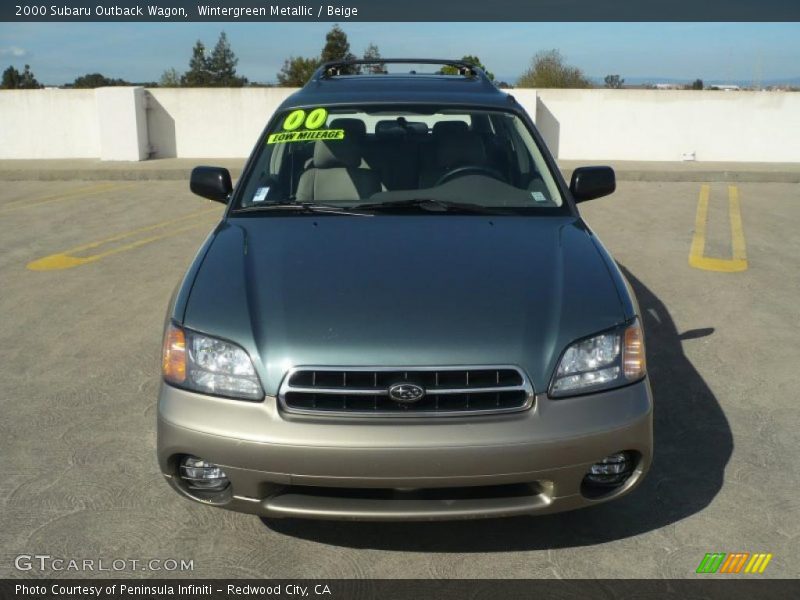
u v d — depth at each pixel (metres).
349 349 2.51
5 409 3.93
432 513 2.51
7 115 13.05
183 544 2.87
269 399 2.50
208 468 2.63
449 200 3.58
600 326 2.65
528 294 2.76
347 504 2.53
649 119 12.67
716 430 3.69
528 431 2.45
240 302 2.73
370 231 3.25
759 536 2.89
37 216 8.91
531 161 3.84
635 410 2.56
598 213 8.96
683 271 6.43
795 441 3.58
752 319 5.25
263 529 2.96
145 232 8.02
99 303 5.65
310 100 4.12
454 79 4.57
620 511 3.06
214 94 12.97
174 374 2.65
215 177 3.91
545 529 2.95
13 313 5.44
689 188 10.80
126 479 3.29
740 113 12.53
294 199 3.64
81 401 4.04
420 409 2.48
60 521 2.99
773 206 9.43
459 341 2.53
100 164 12.38
